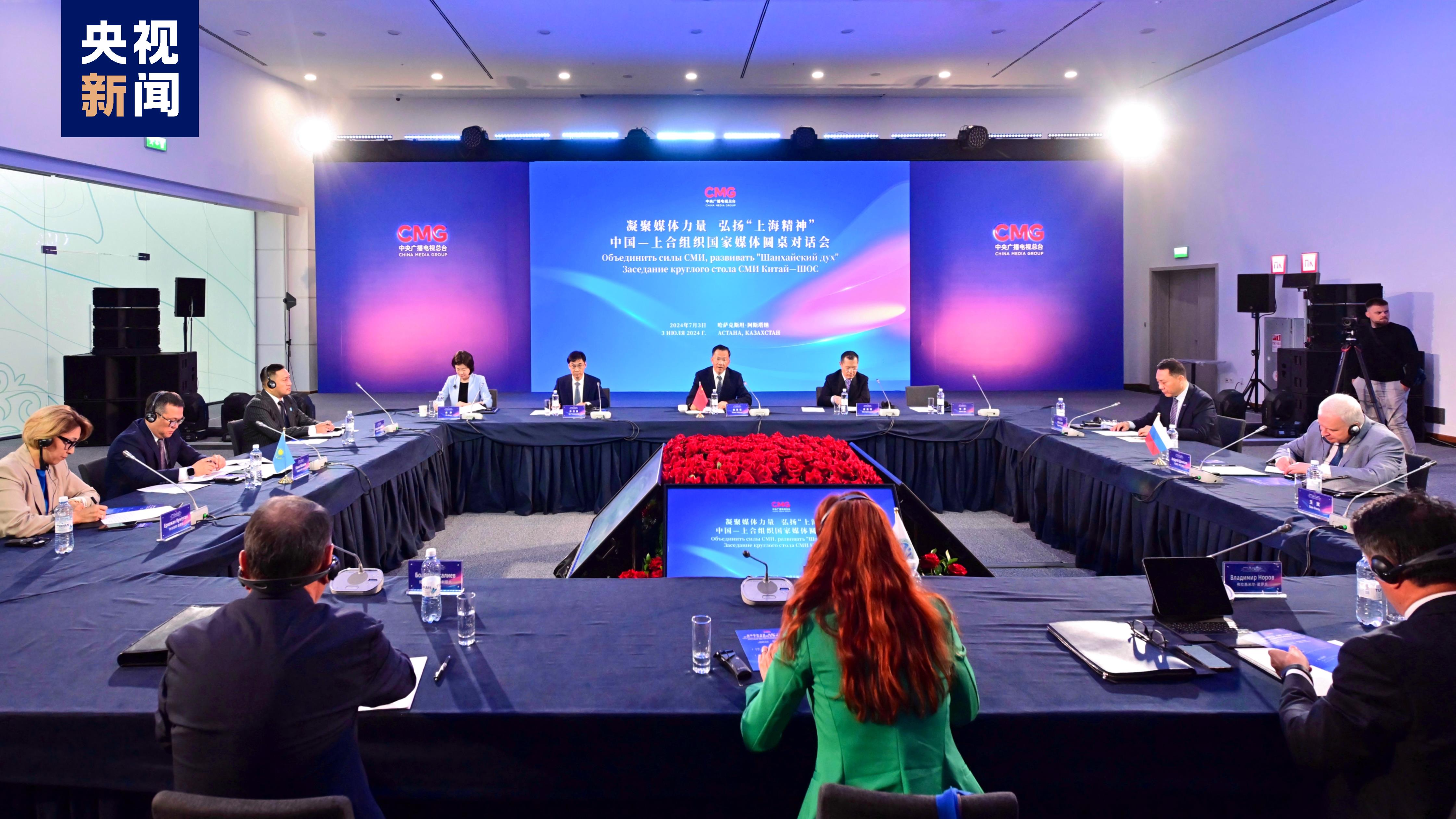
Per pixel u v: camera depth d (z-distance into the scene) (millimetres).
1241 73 9641
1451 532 1419
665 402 10531
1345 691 1418
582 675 1814
